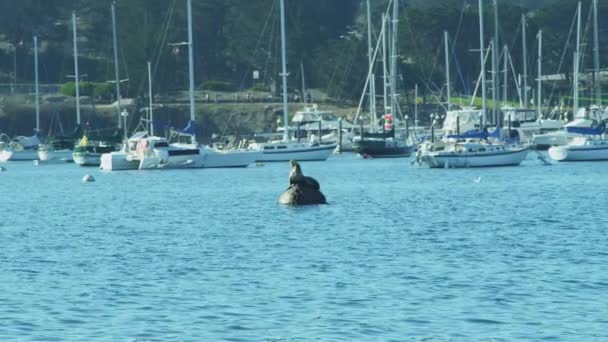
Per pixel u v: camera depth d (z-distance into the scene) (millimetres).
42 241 179375
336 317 115000
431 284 132000
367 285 131875
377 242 171125
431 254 156875
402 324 111875
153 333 109125
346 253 158875
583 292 126250
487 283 132250
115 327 111625
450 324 111750
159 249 166375
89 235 187625
